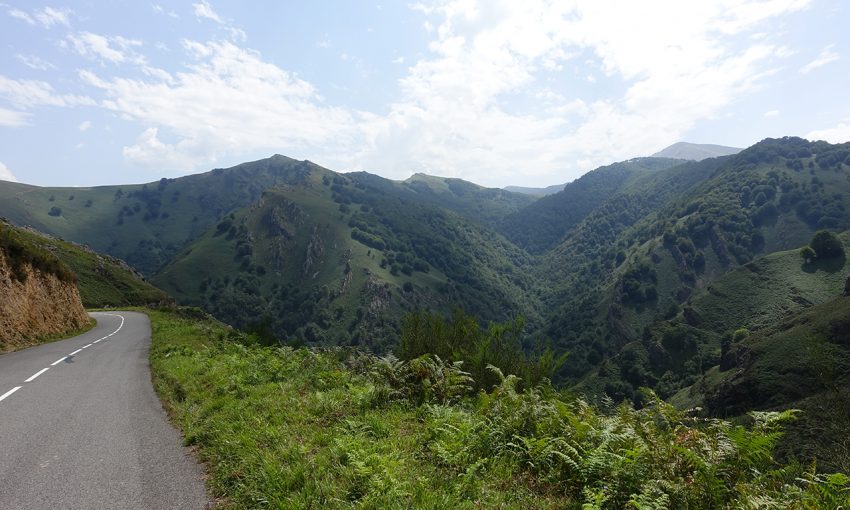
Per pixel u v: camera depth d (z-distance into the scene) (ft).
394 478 15.67
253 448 20.34
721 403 154.71
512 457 19.02
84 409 29.58
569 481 16.96
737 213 621.31
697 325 360.48
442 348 38.96
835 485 14.08
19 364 49.49
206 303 583.17
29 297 81.76
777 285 364.99
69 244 326.85
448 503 14.75
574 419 20.22
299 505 14.98
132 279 308.81
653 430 19.77
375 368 32.60
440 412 24.16
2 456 20.57
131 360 55.06
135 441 23.12
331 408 26.66
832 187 610.65
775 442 17.03
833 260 365.61
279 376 37.04
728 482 15.83
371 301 567.59
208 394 32.63
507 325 38.68
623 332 494.18
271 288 632.38
